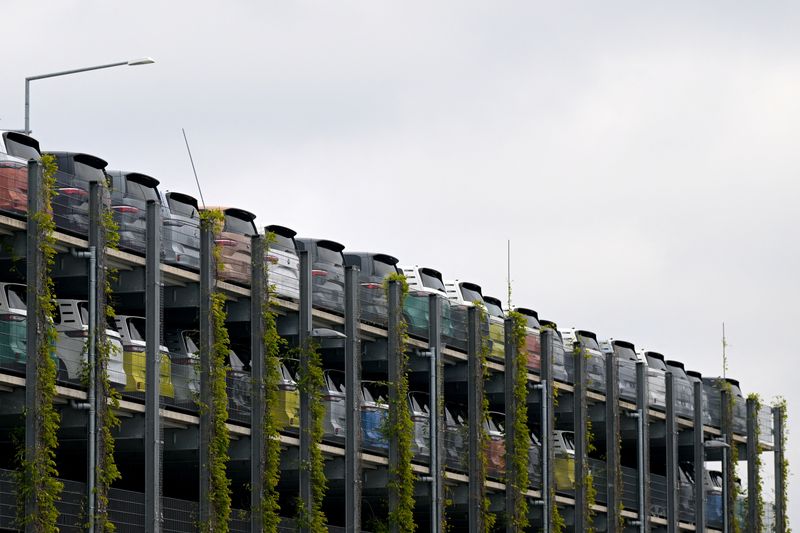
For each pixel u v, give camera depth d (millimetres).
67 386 51500
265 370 59531
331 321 64125
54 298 50438
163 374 54906
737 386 94688
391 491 66000
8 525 48500
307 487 61438
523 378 73500
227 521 56656
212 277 57031
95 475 50875
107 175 55062
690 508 88875
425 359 68938
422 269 71625
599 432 84188
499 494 73750
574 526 78125
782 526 96750
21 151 52219
